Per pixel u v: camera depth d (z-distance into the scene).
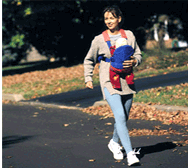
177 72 17.22
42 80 20.80
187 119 9.42
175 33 32.47
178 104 10.75
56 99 15.02
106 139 8.33
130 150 5.94
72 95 15.42
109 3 25.78
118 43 5.97
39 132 9.70
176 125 9.03
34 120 11.42
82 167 6.38
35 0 24.64
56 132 9.52
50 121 11.07
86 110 12.22
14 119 11.84
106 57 6.18
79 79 19.48
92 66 6.41
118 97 6.09
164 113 10.24
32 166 6.71
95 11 26.28
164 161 6.25
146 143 7.51
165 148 7.02
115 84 6.05
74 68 24.05
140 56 6.28
